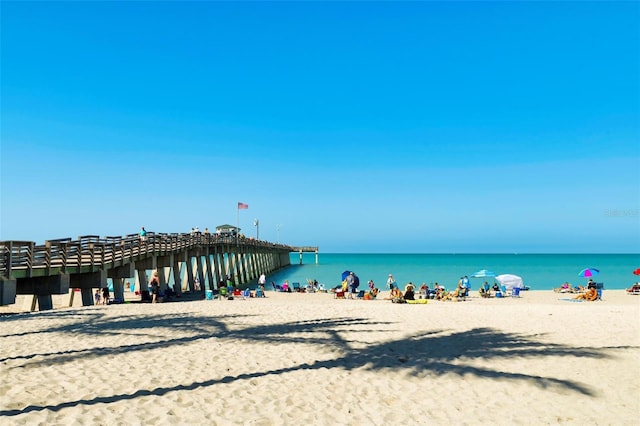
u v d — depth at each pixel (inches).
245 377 364.2
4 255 629.3
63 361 396.5
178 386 334.0
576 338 526.9
